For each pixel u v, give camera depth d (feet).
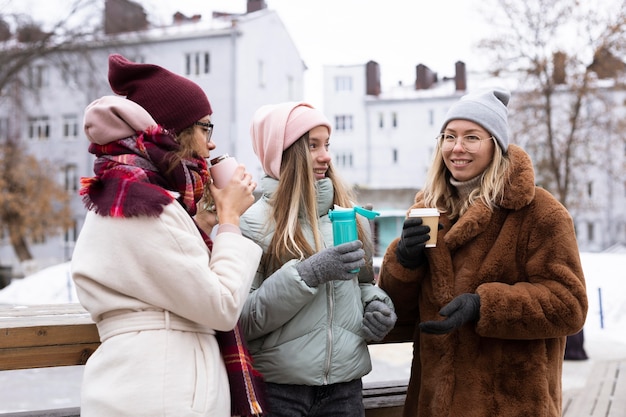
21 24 64.39
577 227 117.60
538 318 5.98
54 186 78.69
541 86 73.26
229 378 5.49
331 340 6.31
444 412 6.32
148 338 4.90
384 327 6.34
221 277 5.16
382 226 69.62
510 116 75.00
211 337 5.37
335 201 7.23
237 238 5.42
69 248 99.81
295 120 6.85
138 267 4.89
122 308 4.95
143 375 4.81
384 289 7.21
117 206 4.84
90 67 66.69
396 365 24.36
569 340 23.80
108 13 68.28
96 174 5.22
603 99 76.23
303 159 6.81
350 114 130.41
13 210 74.49
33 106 98.37
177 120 5.46
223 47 87.56
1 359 5.83
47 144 98.78
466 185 6.91
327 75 131.54
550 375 6.38
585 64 73.77
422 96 126.82
